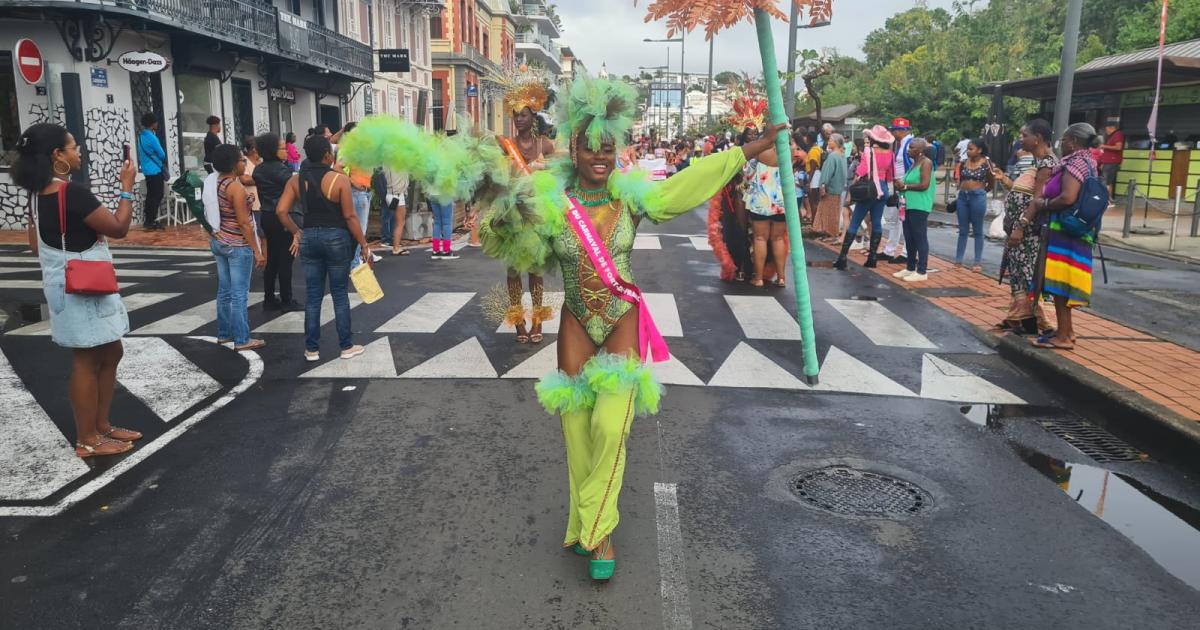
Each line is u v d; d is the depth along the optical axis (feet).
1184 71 65.00
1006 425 17.83
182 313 27.89
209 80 66.23
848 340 24.81
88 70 50.72
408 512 13.38
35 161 14.24
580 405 11.34
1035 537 12.75
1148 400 17.92
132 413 18.06
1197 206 51.70
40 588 11.05
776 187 32.17
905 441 16.79
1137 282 35.73
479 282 33.99
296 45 75.05
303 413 18.11
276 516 13.21
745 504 13.79
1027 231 23.85
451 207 40.86
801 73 53.16
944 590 11.19
